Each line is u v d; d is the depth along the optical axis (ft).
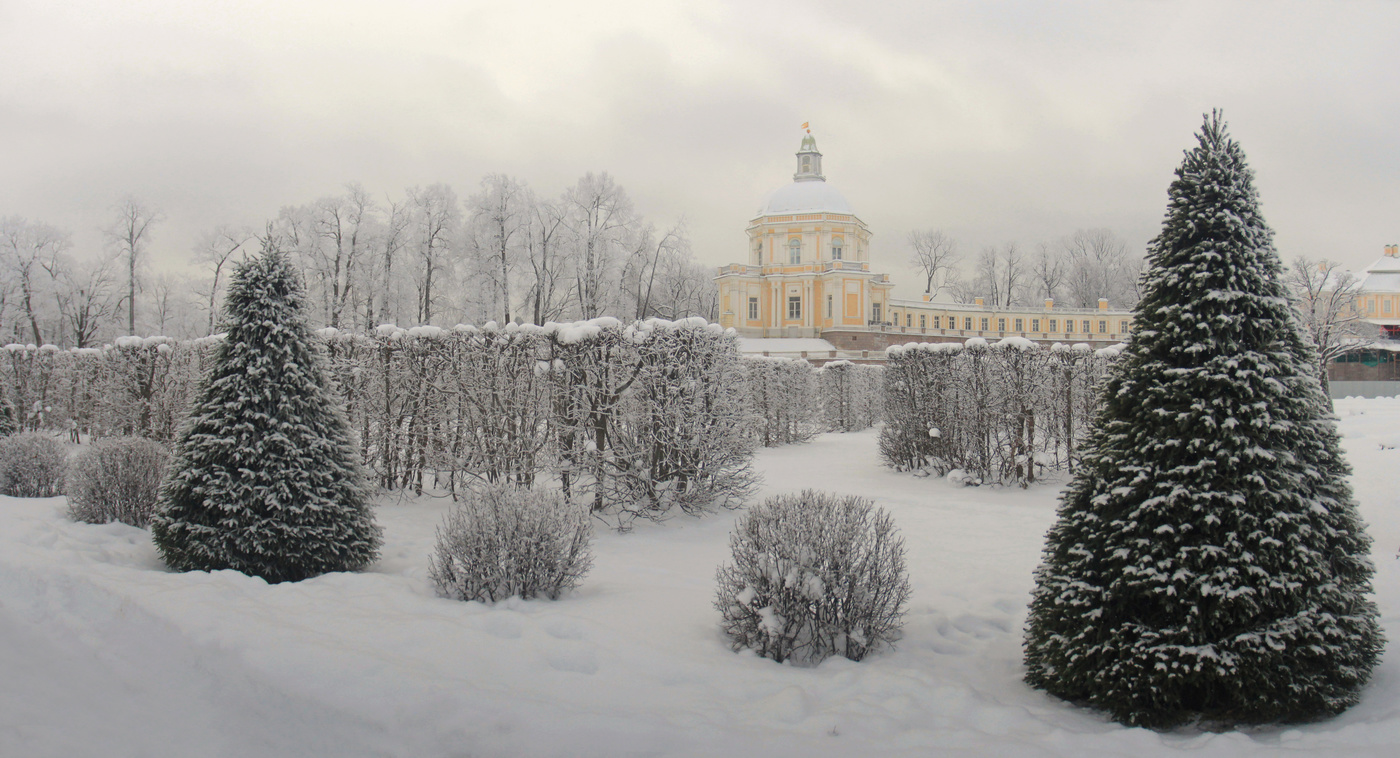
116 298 152.05
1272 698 13.32
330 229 134.31
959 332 249.75
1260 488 13.84
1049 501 39.78
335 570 24.84
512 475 38.55
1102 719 14.17
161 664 15.25
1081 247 287.28
